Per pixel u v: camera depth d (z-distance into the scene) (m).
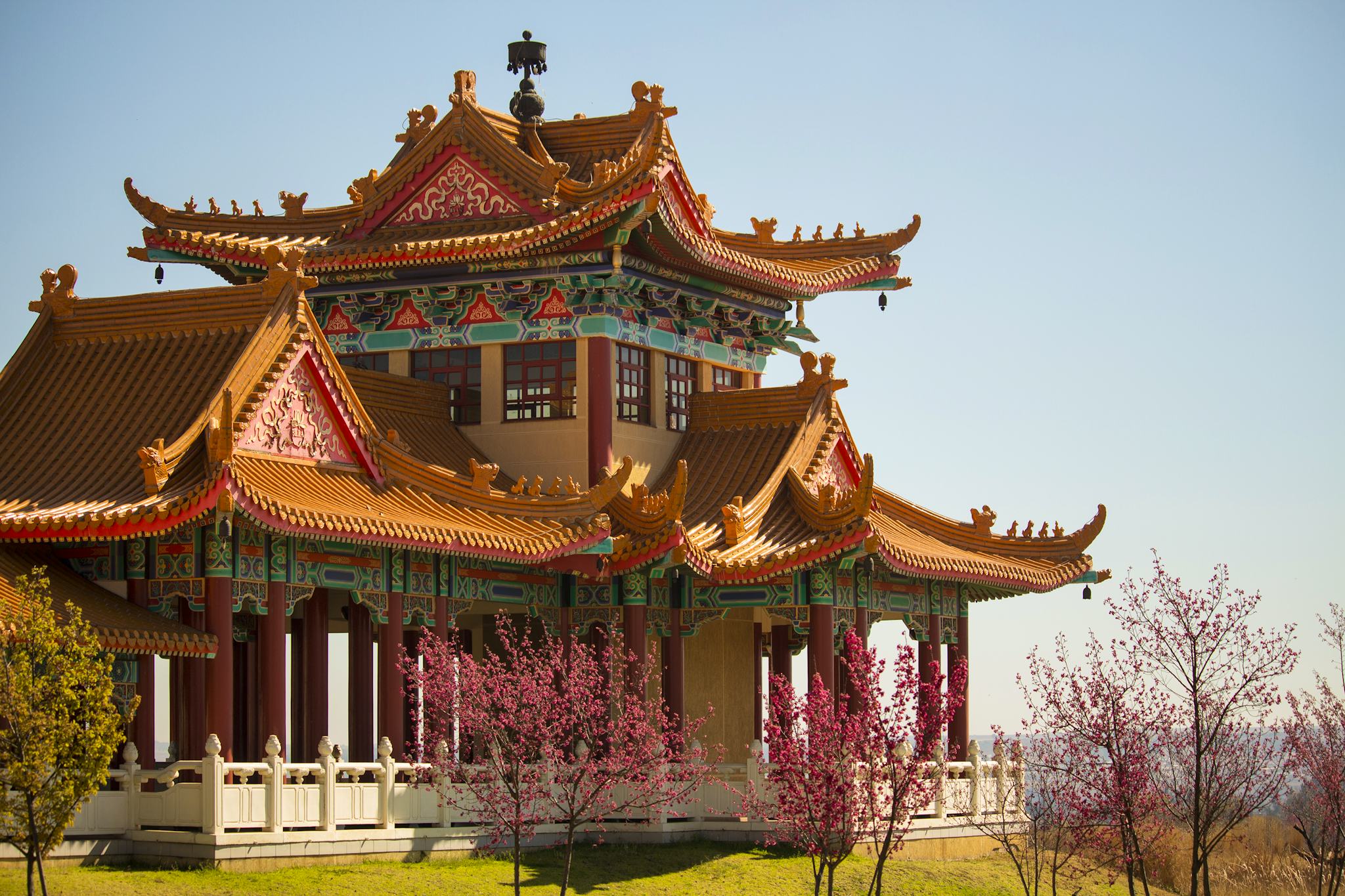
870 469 54.94
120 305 52.31
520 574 56.41
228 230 63.38
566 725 47.47
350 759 54.81
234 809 43.53
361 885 43.69
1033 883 56.09
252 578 47.28
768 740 48.75
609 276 58.72
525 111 66.81
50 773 37.66
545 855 50.56
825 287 66.00
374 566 51.19
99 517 44.66
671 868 50.69
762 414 62.56
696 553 54.28
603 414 59.34
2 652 37.12
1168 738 44.72
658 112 63.59
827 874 49.25
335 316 62.84
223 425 44.50
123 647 43.19
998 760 61.66
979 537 66.25
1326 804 51.94
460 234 60.56
